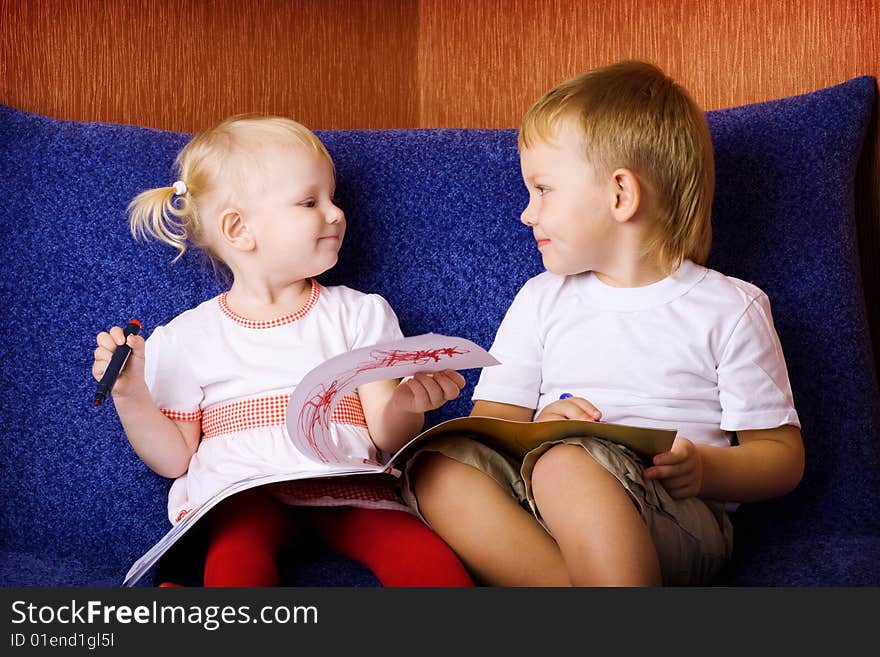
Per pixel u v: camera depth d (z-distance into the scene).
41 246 1.28
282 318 1.27
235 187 1.25
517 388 1.24
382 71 1.79
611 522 0.92
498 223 1.37
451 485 1.08
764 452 1.11
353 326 1.29
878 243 1.38
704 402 1.16
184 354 1.24
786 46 1.49
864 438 1.21
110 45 1.54
